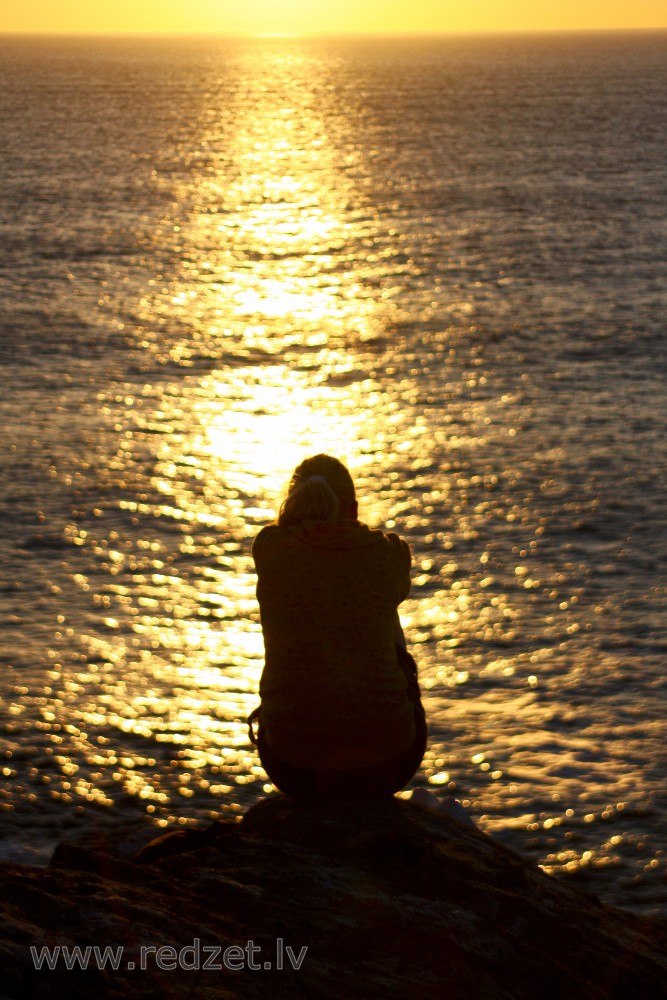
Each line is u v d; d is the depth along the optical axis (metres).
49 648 14.32
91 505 19.67
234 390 27.61
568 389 26.92
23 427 24.05
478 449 22.78
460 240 49.88
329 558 4.29
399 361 30.16
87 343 31.97
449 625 14.99
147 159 86.81
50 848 10.20
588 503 19.58
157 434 23.94
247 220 57.59
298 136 107.25
